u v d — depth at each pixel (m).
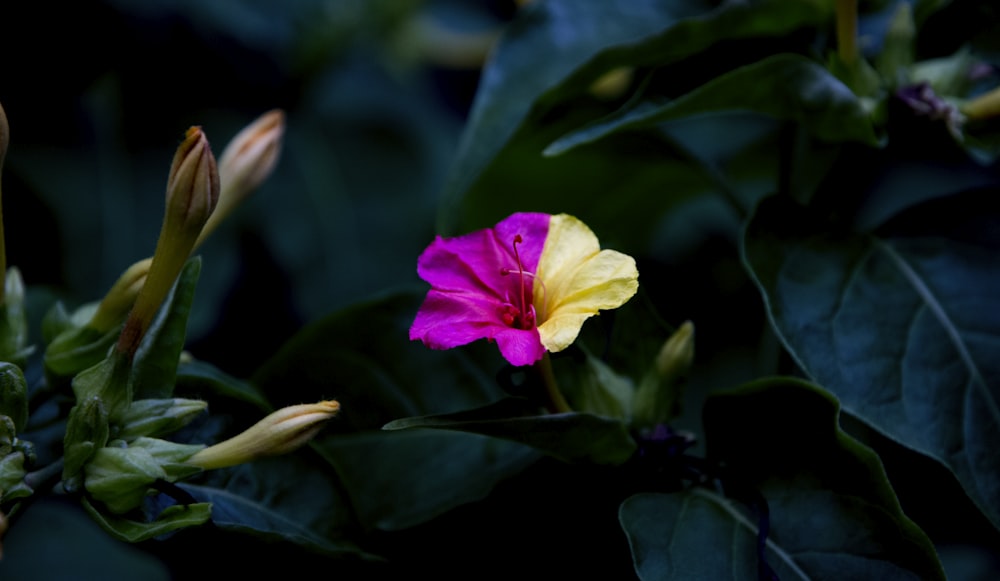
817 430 0.39
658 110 0.40
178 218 0.37
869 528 0.38
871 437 0.41
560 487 0.40
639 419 0.39
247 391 0.40
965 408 0.39
